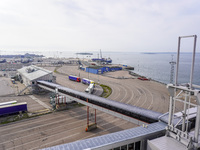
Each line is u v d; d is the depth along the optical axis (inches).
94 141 743.1
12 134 1439.5
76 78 4010.8
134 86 3548.2
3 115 1863.9
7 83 3767.2
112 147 728.3
